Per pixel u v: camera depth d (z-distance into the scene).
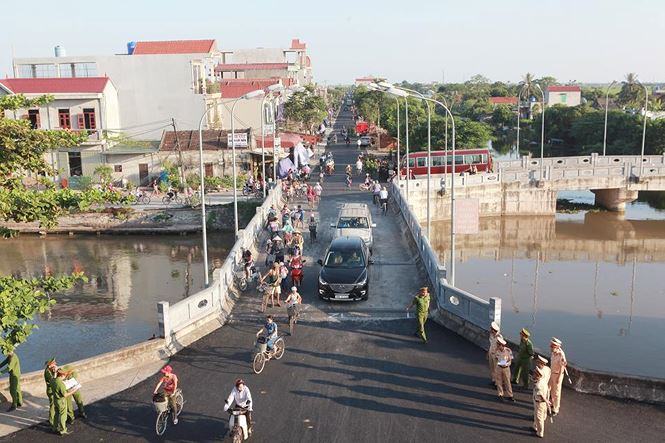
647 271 41.50
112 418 15.30
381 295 24.39
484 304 19.20
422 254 27.72
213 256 42.69
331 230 36.47
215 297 22.02
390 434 14.21
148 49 64.81
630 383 15.95
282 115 84.12
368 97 111.94
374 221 39.41
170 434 14.49
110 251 44.53
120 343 26.92
